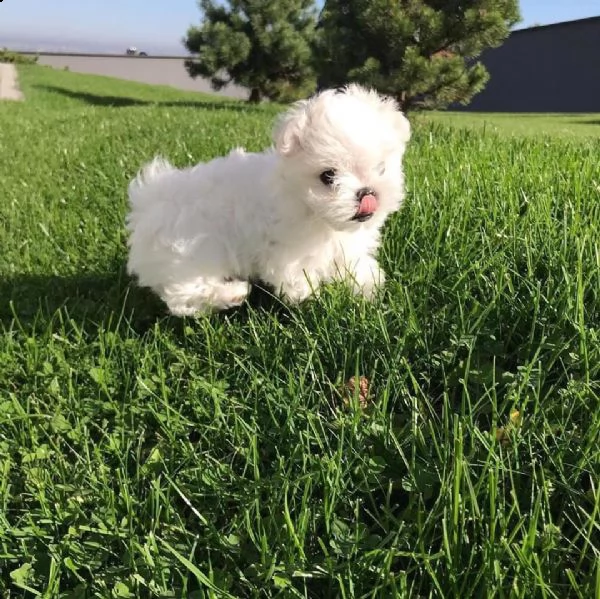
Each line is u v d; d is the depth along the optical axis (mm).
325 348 448
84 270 661
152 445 395
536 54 5098
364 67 1954
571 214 583
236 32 3332
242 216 488
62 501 344
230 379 442
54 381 440
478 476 324
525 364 401
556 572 272
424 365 427
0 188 1026
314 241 481
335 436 364
